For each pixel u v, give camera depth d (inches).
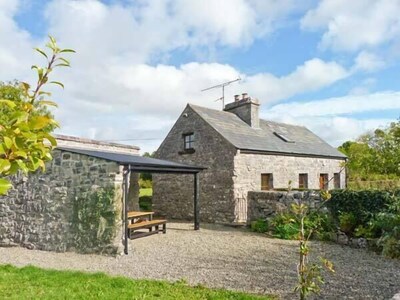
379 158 578.2
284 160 666.8
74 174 379.9
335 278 256.7
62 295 206.5
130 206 650.8
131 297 205.0
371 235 373.1
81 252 365.1
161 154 715.4
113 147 650.8
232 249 371.2
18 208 406.6
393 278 257.4
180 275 270.1
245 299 203.6
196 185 513.7
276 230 456.8
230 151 585.0
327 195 190.5
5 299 197.3
